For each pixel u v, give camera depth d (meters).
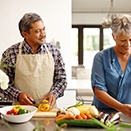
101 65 1.60
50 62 1.76
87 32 7.20
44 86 1.76
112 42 7.16
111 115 1.32
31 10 3.52
